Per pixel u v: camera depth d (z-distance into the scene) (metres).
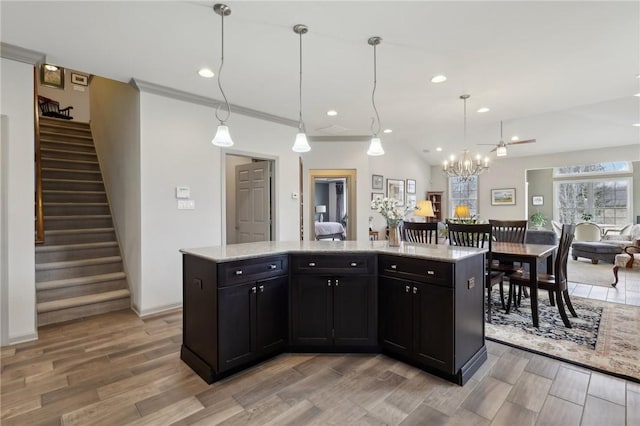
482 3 2.16
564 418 1.83
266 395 2.09
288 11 2.25
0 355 2.62
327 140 6.55
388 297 2.54
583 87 3.69
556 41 2.67
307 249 2.66
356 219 6.58
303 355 2.63
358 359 2.55
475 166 5.92
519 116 4.86
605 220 9.12
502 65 3.12
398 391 2.12
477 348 2.45
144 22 2.38
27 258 2.91
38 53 2.84
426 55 2.91
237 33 2.54
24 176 2.88
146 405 1.98
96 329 3.17
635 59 3.00
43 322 3.29
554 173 9.91
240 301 2.33
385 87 3.66
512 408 1.93
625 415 1.85
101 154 5.16
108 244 4.21
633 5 2.18
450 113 4.68
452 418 1.84
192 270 2.47
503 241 4.73
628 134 6.91
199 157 3.98
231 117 4.29
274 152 4.79
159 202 3.65
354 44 2.71
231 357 2.28
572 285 4.91
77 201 4.77
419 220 9.42
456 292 2.18
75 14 2.26
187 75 3.33
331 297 2.62
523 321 3.34
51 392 2.11
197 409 1.94
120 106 4.15
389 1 2.14
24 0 2.10
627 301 4.05
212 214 4.09
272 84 3.57
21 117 2.86
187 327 2.53
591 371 2.33
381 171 8.34
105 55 2.89
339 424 1.81
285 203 4.92
